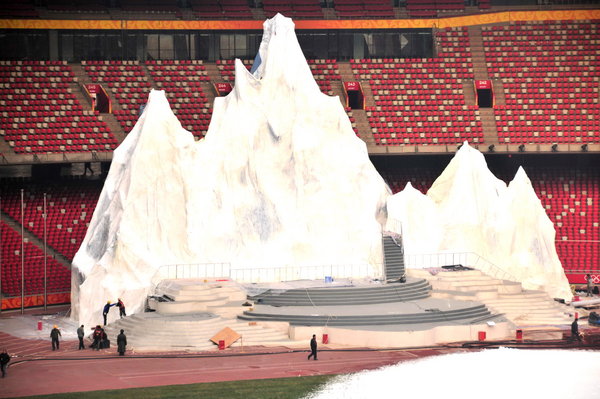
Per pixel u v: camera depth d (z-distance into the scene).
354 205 104.31
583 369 76.19
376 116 132.25
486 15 141.50
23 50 133.00
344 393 68.56
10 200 118.94
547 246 110.44
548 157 135.50
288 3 145.38
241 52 140.00
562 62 138.50
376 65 138.75
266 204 102.19
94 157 119.19
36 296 107.62
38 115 123.75
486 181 111.94
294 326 86.38
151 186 98.06
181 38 138.50
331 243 102.50
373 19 140.25
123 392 68.06
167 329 84.12
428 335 85.25
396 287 96.50
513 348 84.00
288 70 107.31
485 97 139.12
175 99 131.00
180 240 98.12
